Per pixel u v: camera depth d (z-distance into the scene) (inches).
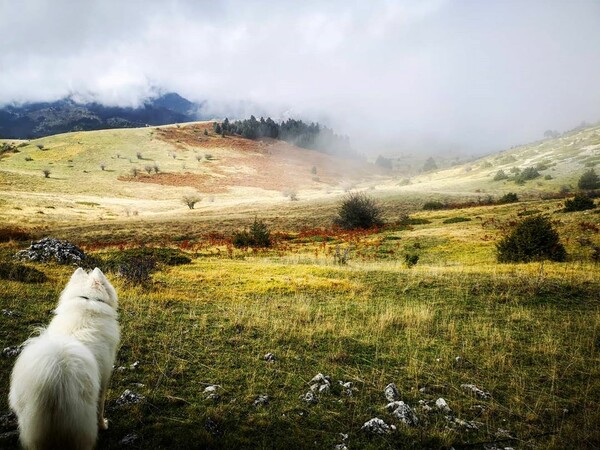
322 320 391.9
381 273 663.1
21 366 124.5
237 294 502.9
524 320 409.1
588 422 207.5
